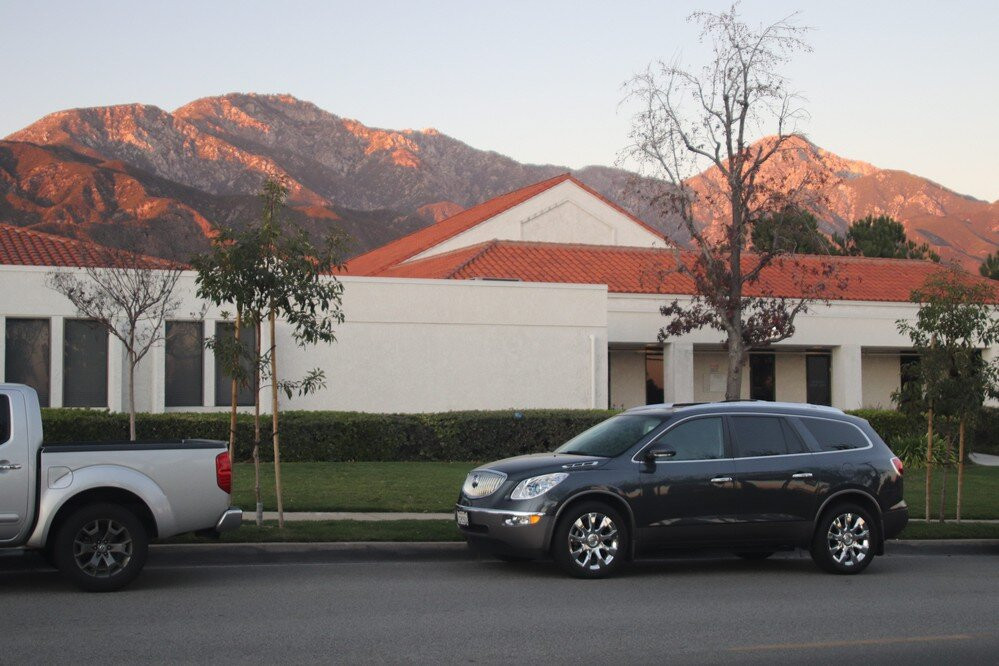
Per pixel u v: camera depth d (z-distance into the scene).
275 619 8.84
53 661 7.36
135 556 10.06
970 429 16.17
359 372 23.98
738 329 23.05
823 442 12.08
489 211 40.69
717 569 12.30
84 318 21.78
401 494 16.11
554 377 25.72
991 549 14.41
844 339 31.30
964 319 15.27
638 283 30.14
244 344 13.05
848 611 9.62
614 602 9.90
